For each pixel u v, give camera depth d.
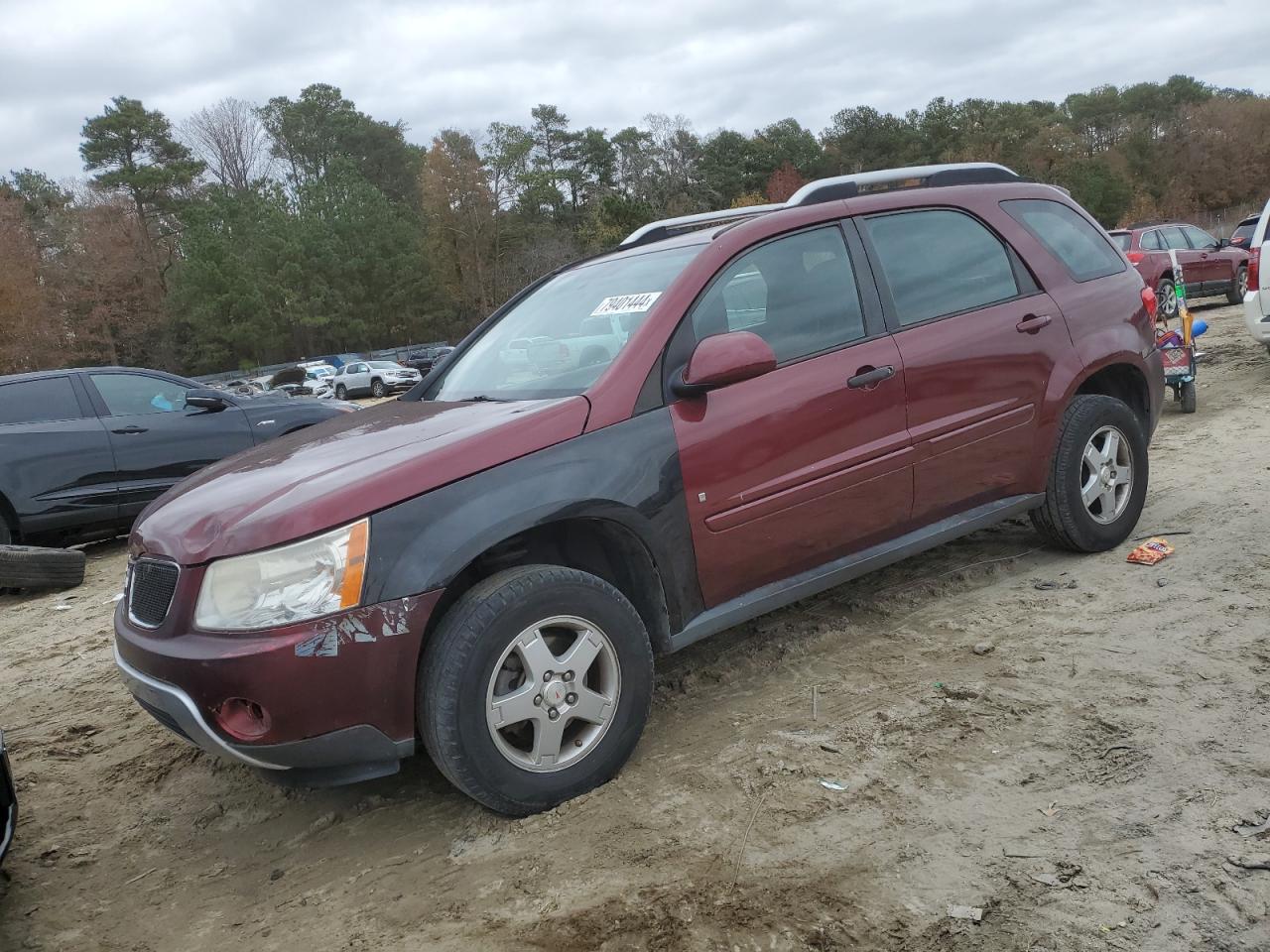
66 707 4.64
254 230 63.12
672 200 86.31
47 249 63.69
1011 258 4.38
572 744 3.06
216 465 3.68
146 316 63.03
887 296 3.92
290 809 3.35
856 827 2.71
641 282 3.71
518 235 77.44
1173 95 112.38
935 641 3.94
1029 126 87.25
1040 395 4.26
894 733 3.21
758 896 2.45
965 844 2.58
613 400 3.22
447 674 2.75
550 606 2.91
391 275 68.69
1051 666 3.57
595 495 3.05
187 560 2.79
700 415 3.34
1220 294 18.31
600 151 98.56
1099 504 4.64
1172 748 2.91
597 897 2.53
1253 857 2.38
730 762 3.15
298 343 67.69
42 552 7.21
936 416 3.91
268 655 2.63
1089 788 2.76
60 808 3.55
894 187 4.24
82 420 8.16
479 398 3.69
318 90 92.12
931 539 3.99
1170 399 9.05
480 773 2.81
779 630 4.26
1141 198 82.50
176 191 72.00
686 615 3.35
